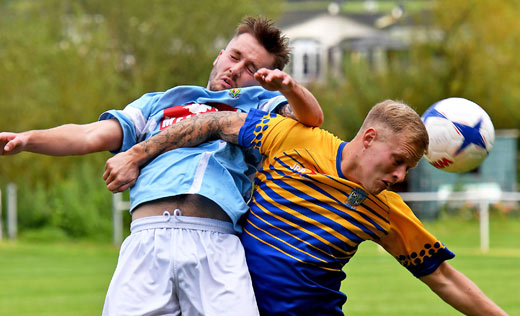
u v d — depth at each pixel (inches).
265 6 2207.2
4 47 1717.5
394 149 244.7
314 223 256.4
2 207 1480.1
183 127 266.8
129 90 1834.4
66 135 260.8
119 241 1371.8
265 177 265.6
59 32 1889.8
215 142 272.2
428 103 1882.4
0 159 1517.0
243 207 263.0
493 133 304.3
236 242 261.1
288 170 259.4
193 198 260.1
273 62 289.6
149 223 260.2
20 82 1656.0
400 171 247.0
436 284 272.7
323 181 255.3
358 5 4429.1
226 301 249.4
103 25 1996.8
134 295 252.2
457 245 1291.8
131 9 2075.5
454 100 308.0
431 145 304.2
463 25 1915.6
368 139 249.6
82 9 2047.2
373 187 250.5
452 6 1889.8
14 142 248.8
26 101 1641.2
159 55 2074.3
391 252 273.6
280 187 260.2
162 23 2060.8
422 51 1914.4
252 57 285.6
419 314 647.8
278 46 289.1
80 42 1766.7
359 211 256.7
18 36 1715.1
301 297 256.2
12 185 1425.9
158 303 251.1
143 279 254.7
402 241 268.1
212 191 258.7
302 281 255.3
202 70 2096.5
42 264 1056.8
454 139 300.2
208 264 253.9
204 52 2094.0
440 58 1934.1
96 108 1681.8
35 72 1674.5
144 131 277.0
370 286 813.2
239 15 2119.8
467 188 1706.4
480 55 1888.5
